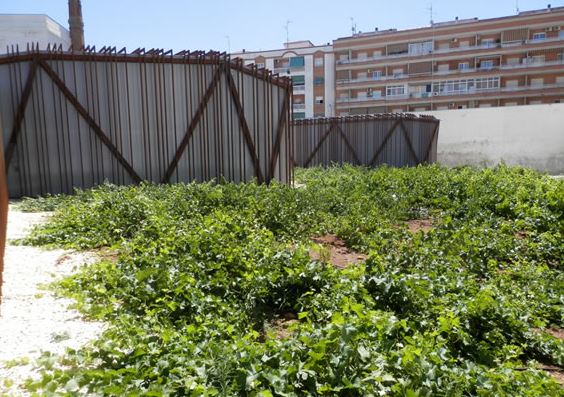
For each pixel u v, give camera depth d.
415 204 11.73
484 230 8.62
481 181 12.91
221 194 9.39
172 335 3.72
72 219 7.80
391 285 5.14
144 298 4.72
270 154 14.55
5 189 4.66
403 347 3.84
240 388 3.01
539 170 28.75
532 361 4.52
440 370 3.51
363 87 68.19
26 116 11.69
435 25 64.44
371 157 24.05
